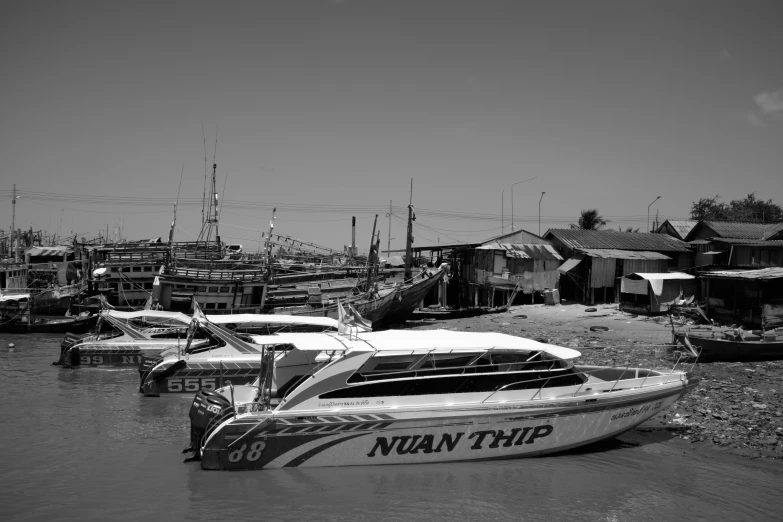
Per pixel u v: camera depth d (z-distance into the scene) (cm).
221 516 1156
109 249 4262
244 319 2309
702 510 1200
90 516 1155
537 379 1462
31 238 7212
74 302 4547
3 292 4588
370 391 1383
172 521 1136
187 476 1327
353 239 5297
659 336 3012
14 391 2172
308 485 1284
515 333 3300
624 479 1340
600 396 1454
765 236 4569
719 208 7138
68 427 1719
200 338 2648
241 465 1332
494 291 4575
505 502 1224
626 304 3897
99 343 2608
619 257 4312
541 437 1437
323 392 1359
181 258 4172
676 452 1496
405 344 1472
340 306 1603
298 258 4819
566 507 1209
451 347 1450
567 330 3341
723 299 3238
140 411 1894
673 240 4922
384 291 3831
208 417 1351
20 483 1305
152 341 2650
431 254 5338
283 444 1336
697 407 1803
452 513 1179
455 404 1384
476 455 1411
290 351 1600
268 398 1386
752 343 2323
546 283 4503
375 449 1364
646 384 1566
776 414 1728
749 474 1365
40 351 3166
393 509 1189
